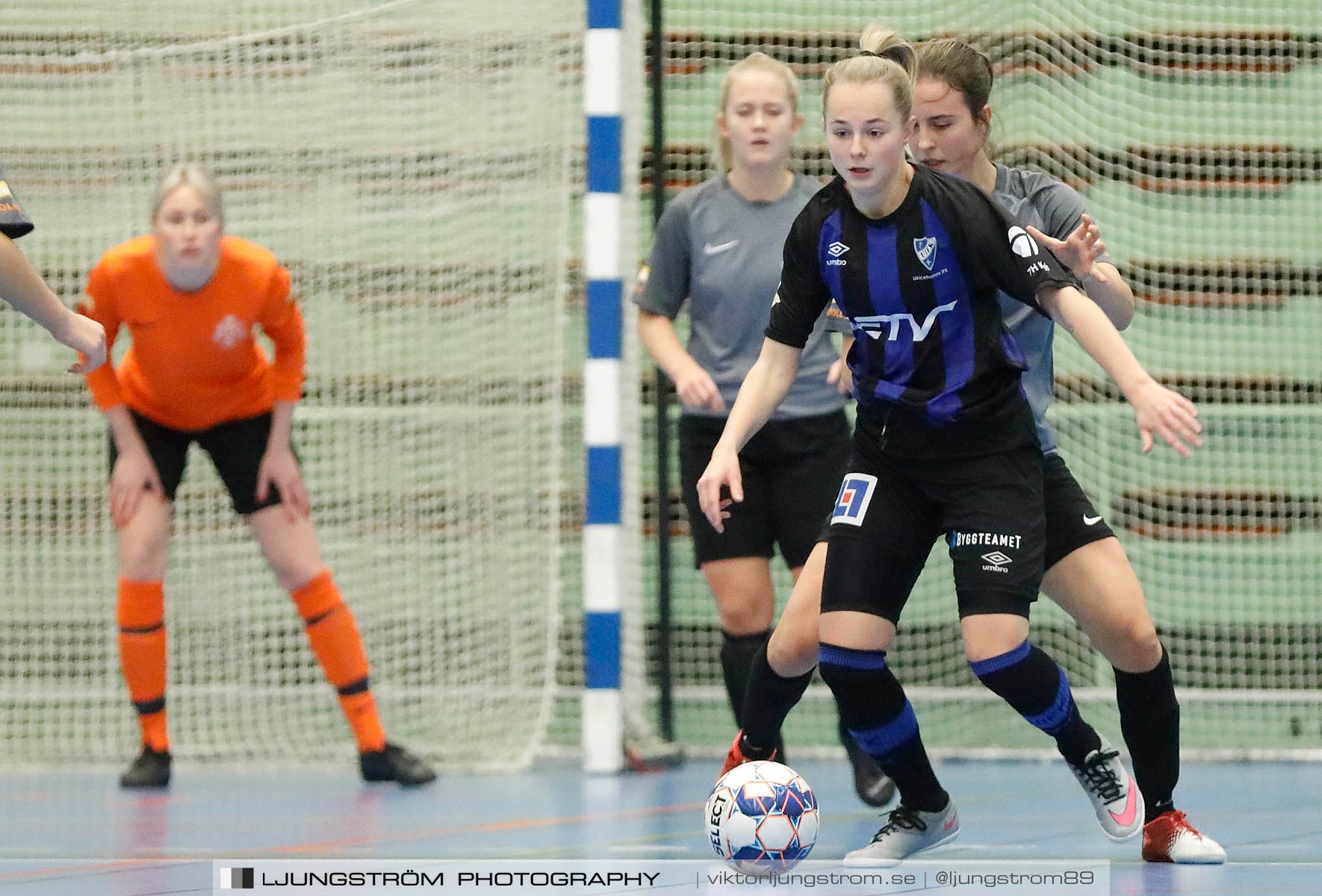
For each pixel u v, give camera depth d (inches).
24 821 586.9
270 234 811.4
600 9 716.0
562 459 837.8
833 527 449.1
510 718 815.1
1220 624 840.3
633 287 754.2
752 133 621.6
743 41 850.1
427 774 698.2
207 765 779.4
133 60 813.2
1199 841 463.5
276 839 531.2
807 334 459.5
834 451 630.5
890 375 435.5
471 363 810.2
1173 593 842.2
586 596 732.0
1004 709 828.0
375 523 818.2
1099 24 835.4
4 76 810.2
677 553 855.7
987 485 428.5
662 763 754.8
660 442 814.5
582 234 836.0
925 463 434.9
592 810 605.0
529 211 796.0
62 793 679.7
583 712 745.0
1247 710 830.5
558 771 747.4
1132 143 839.1
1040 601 840.9
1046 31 834.2
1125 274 841.5
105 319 660.7
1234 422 842.2
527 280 802.2
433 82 796.6
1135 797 474.0
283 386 687.1
